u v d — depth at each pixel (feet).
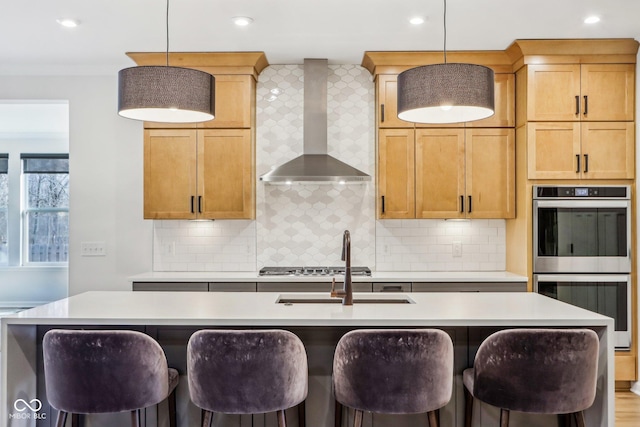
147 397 6.81
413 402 6.66
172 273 14.14
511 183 13.52
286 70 14.66
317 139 13.93
